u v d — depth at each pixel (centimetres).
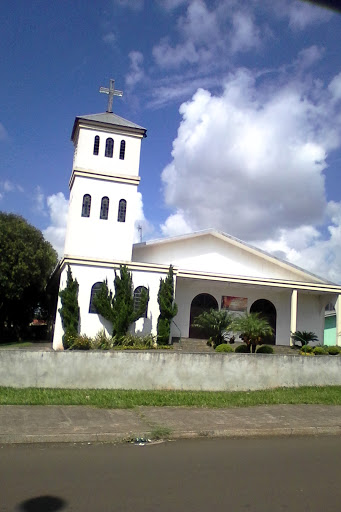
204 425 937
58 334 2384
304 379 1477
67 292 2378
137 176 2730
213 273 2703
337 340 2903
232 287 2962
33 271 3095
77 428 870
